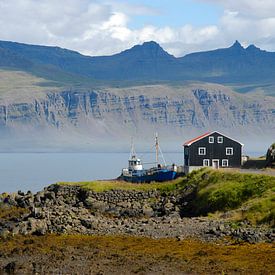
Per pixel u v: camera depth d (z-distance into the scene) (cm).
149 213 13212
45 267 7125
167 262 7144
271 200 10025
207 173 13888
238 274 6562
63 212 10944
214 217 10331
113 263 7194
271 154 16212
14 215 12462
